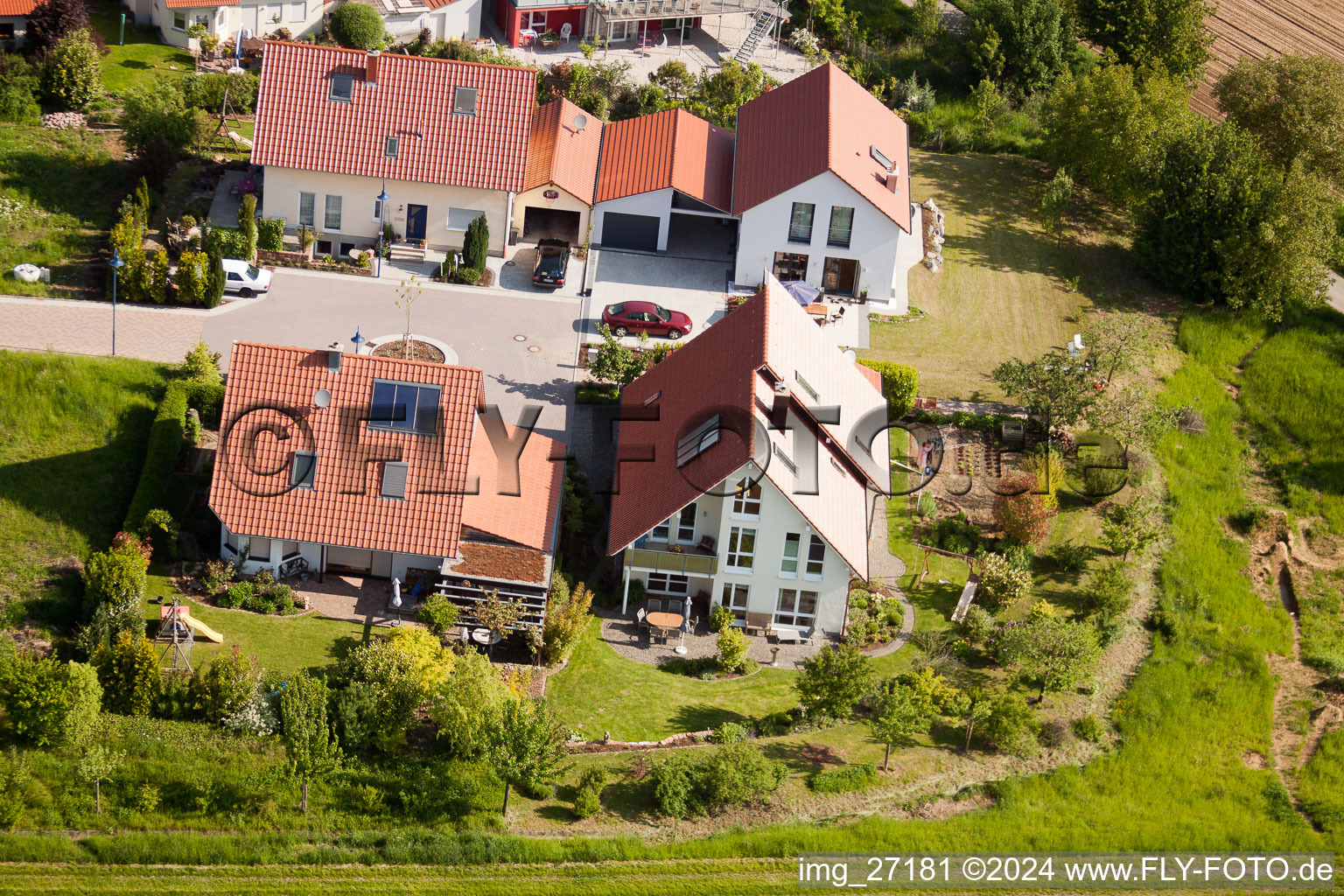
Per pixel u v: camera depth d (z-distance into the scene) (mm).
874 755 50719
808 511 54188
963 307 75875
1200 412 71438
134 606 49500
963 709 52156
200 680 47344
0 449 56344
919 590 59125
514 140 71750
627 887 44594
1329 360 76125
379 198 71625
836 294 75500
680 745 50125
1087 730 53125
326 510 52812
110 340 62531
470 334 68000
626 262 75250
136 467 57250
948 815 48719
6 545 52844
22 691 44719
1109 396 69188
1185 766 52562
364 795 45531
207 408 59844
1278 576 63406
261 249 70438
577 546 58656
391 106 71500
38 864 43250
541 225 75938
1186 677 56844
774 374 55219
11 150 72875
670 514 54250
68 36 77312
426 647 50000
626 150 77125
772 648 56344
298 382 53281
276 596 52344
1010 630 55000
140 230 67500
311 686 45625
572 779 47656
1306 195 76438
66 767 45219
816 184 72250
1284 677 58000
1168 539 63844
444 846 44719
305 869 44000
